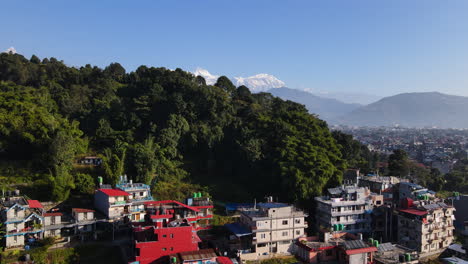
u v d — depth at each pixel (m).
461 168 187.25
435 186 132.62
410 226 82.00
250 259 71.69
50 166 82.19
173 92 125.75
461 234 88.62
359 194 86.19
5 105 92.38
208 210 82.06
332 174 94.69
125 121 110.19
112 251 68.31
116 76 155.38
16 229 64.44
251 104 137.88
